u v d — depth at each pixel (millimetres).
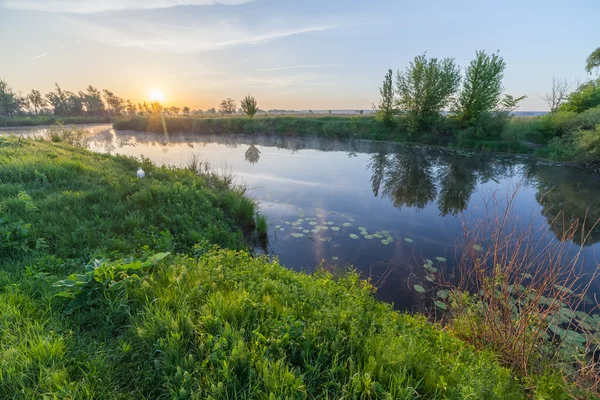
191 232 5562
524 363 3027
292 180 12812
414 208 9570
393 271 5574
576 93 21266
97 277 2846
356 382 2123
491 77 21984
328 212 8812
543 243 6723
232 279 3424
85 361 2125
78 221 4824
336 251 6344
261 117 37969
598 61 23656
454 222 8273
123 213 5723
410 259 6031
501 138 21859
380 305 3830
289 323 2617
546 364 3105
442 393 2180
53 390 1841
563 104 22453
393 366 2328
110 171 8539
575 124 17719
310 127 31906
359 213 8859
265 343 2375
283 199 9977
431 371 2354
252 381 2045
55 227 4465
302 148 23688
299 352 2400
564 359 3242
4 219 4184
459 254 6262
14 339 2158
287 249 6410
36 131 31641
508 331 3330
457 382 2348
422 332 3229
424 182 13281
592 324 3979
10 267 3316
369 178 13672
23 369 1938
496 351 3340
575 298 4680
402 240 6945
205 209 6938
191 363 2105
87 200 5984
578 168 15609
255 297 2988
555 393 2654
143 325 2463
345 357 2459
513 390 2551
